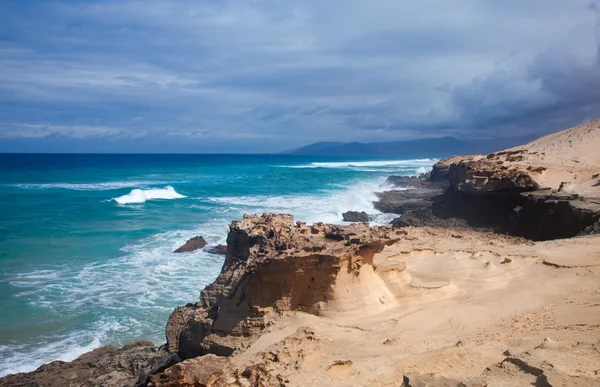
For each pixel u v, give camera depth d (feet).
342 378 34.86
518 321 49.57
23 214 155.02
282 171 361.30
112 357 58.90
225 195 203.00
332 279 50.98
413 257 70.08
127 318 75.05
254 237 61.46
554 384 29.09
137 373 54.85
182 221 145.89
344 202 178.60
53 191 217.36
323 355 37.73
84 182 264.72
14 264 100.83
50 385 53.21
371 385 34.04
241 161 600.39
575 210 102.68
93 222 144.05
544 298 56.70
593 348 37.58
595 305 51.96
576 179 132.26
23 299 81.56
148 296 83.66
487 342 43.37
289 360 35.88
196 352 53.93
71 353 64.59
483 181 133.90
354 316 50.37
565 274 65.26
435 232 106.42
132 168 406.62
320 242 54.65
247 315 51.39
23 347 66.08
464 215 139.54
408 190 208.85
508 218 124.16
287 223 66.39
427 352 40.98
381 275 57.41
